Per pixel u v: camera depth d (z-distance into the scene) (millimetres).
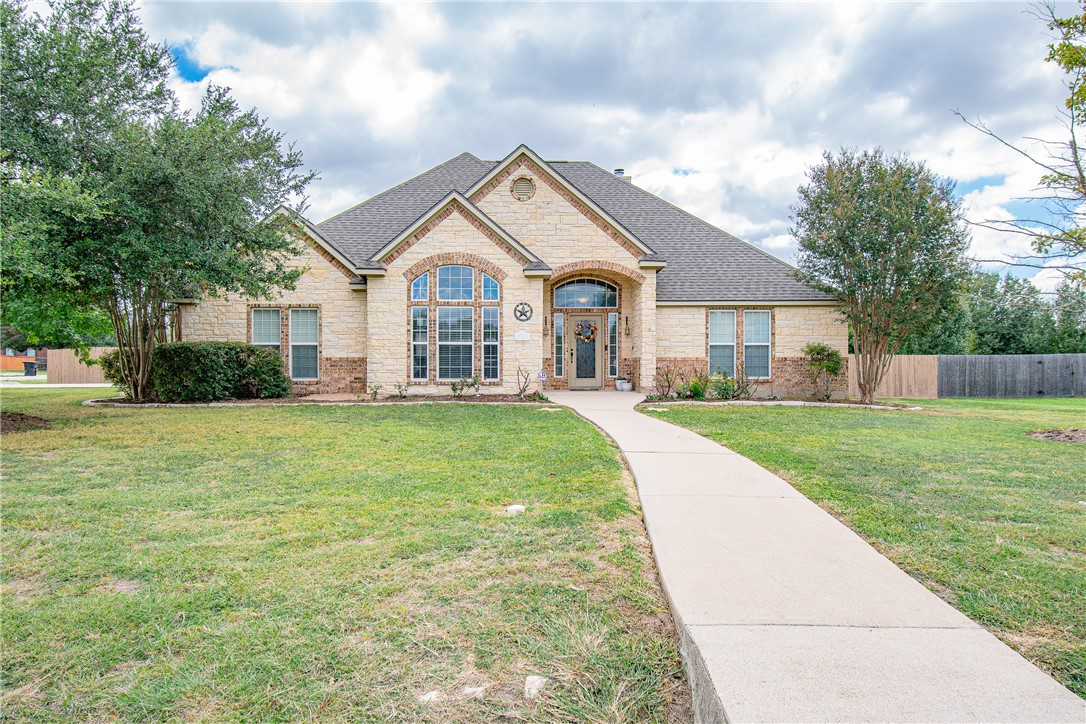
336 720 2406
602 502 5395
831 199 15664
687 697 2633
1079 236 7770
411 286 16656
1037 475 6637
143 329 15367
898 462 7344
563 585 3646
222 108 12242
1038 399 20125
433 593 3531
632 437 9266
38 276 9594
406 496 5621
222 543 4348
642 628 3166
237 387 15820
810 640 2818
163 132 10383
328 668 2771
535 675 2732
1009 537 4520
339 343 17594
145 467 6984
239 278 12461
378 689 2615
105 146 10273
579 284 19422
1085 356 21625
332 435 9422
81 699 2549
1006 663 2639
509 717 2438
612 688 2648
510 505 5340
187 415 12320
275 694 2574
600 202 22344
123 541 4402
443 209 16750
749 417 12438
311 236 17453
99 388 23156
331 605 3373
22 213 8539
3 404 15086
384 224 19562
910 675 2514
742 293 18906
